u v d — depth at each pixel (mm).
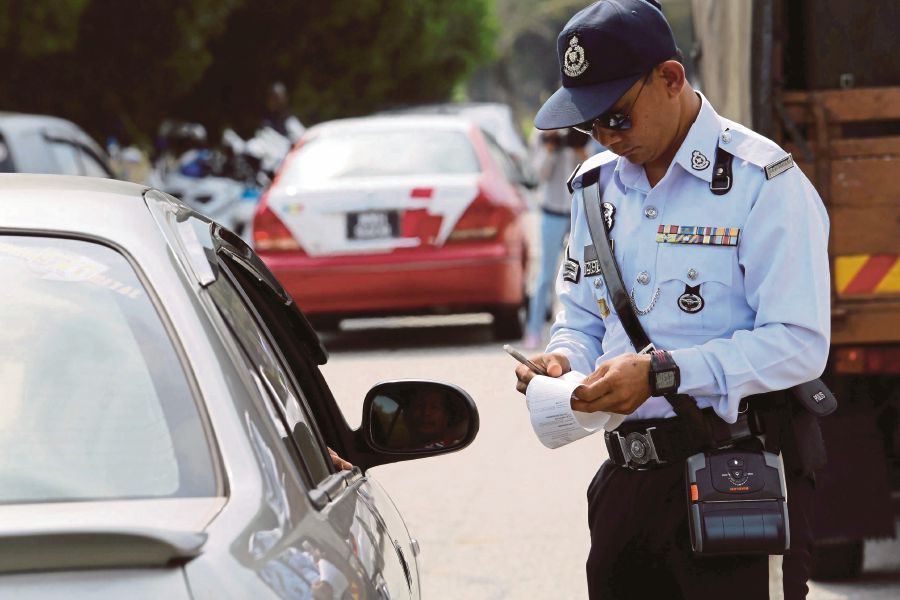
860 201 12312
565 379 7312
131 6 48188
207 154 46656
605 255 7578
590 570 7789
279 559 4543
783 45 13039
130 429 4906
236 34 60688
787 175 7266
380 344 28719
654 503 7496
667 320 7383
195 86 60688
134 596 4109
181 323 5137
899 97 12352
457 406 7352
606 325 7723
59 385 4988
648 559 7648
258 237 26531
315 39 63188
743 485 7203
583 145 26375
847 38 12719
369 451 8008
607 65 7203
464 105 51188
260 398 5219
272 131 47500
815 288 7195
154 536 4070
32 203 5473
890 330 12305
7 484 4793
